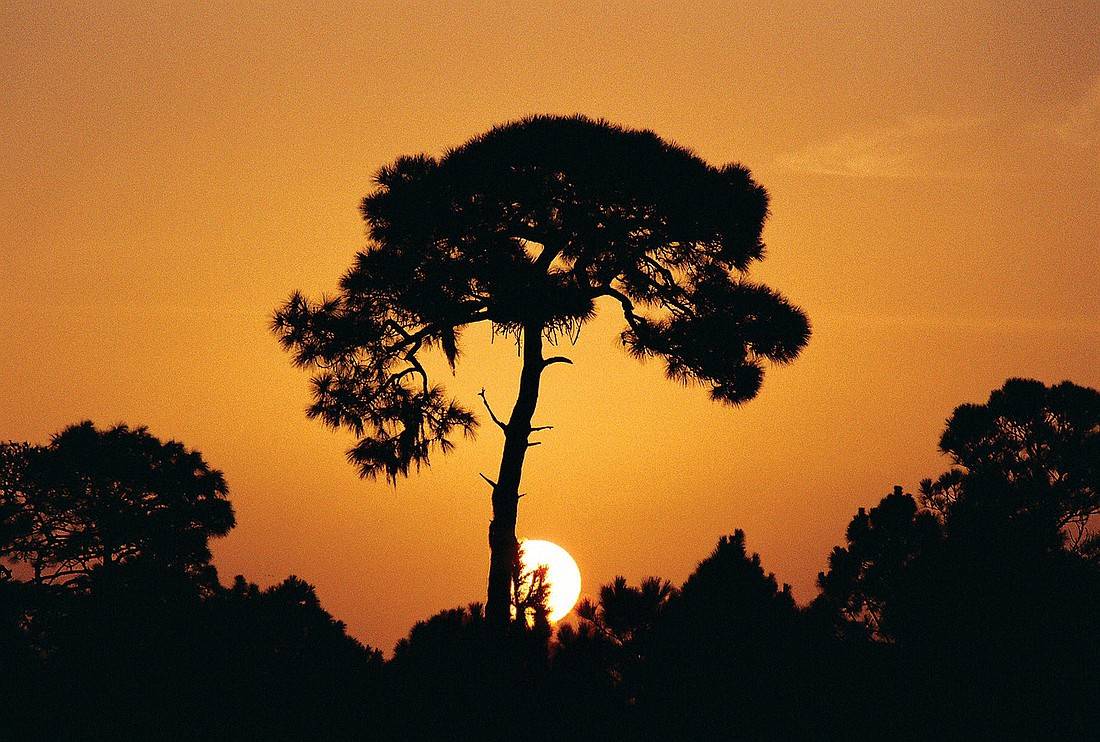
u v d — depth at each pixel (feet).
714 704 127.34
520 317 228.02
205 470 421.18
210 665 137.39
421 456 246.06
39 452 398.62
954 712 134.82
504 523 220.43
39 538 387.55
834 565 226.17
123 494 399.85
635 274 243.19
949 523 153.58
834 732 131.85
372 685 128.57
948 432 344.28
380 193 244.42
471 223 233.76
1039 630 136.05
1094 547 174.91
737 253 248.73
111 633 140.97
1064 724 132.16
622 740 120.78
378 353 246.47
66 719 134.31
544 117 245.65
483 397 233.14
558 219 235.61
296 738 130.00
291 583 146.92
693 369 250.16
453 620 127.34
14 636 159.63
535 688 121.29
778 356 247.91
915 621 142.51
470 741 119.55
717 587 137.90
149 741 132.87
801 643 139.64
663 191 231.30
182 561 386.11
